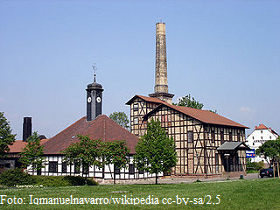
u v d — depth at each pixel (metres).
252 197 20.86
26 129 60.84
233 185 27.56
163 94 67.75
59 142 45.03
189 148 47.94
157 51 70.88
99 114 46.88
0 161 54.50
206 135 46.84
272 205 18.59
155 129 34.19
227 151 49.31
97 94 47.00
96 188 28.61
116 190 26.59
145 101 57.72
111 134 41.75
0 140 43.25
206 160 46.16
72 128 47.31
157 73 70.19
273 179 31.77
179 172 48.41
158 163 33.19
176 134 49.69
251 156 50.72
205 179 44.12
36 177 34.62
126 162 35.16
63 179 34.00
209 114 54.72
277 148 66.88
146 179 41.97
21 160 40.59
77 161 32.91
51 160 43.28
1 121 44.31
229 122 53.28
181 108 51.91
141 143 34.06
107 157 33.28
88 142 32.88
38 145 41.28
